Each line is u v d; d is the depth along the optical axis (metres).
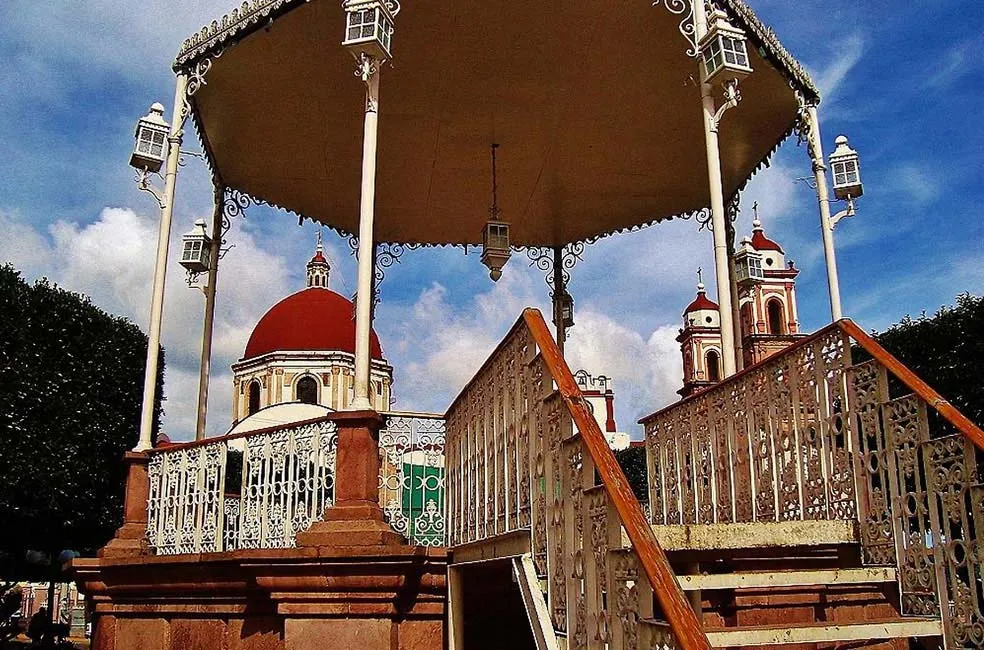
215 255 9.69
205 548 6.43
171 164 7.70
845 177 7.93
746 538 4.57
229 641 5.96
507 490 4.53
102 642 6.74
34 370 12.82
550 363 3.81
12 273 13.16
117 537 7.01
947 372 12.24
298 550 5.35
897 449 4.47
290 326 33.28
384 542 5.43
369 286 6.06
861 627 3.98
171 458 7.03
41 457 12.66
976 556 3.90
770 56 7.36
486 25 7.75
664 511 7.32
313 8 7.16
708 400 6.52
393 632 5.32
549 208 11.41
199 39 7.63
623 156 10.09
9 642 18.05
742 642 3.80
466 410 5.69
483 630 5.85
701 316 37.62
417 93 8.83
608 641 3.04
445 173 10.46
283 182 10.38
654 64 8.38
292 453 6.15
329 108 8.90
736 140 9.28
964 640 3.94
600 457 3.12
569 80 8.66
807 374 5.26
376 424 5.91
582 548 3.38
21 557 15.98
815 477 5.13
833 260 7.70
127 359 14.38
